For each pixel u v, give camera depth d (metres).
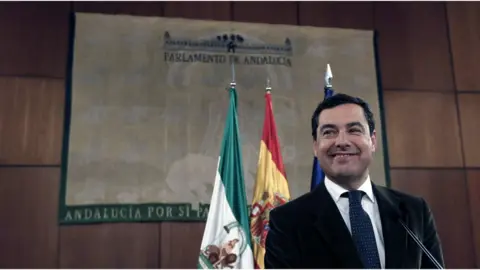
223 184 2.18
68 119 2.90
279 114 3.07
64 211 2.78
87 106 2.94
